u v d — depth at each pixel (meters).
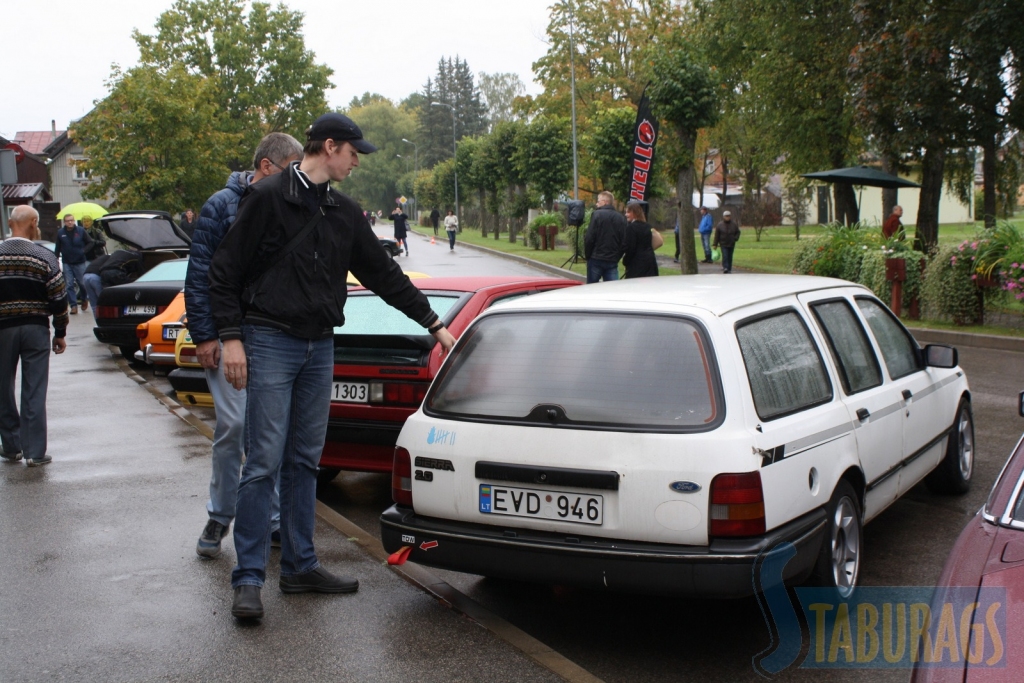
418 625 4.34
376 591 4.75
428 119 135.62
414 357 6.00
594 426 4.08
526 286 6.98
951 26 17.17
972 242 14.91
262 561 4.42
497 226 53.03
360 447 6.18
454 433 4.38
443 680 3.80
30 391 7.20
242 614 4.32
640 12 50.91
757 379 4.16
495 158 51.31
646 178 23.89
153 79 37.34
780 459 4.04
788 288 4.93
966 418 6.75
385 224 101.31
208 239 4.86
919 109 17.66
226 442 5.16
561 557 4.03
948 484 6.55
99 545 5.39
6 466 7.21
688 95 22.56
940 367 5.91
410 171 137.50
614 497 4.00
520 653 4.05
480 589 5.04
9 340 7.17
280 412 4.38
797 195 35.41
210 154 37.97
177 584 4.82
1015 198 25.69
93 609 4.51
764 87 28.23
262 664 3.95
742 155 48.66
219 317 4.21
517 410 4.28
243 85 59.66
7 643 4.15
